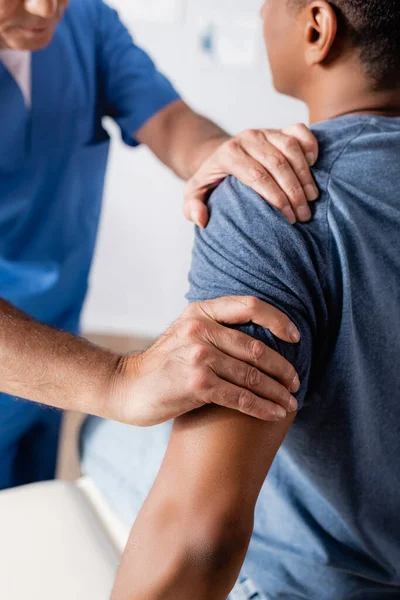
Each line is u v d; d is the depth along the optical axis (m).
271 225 0.68
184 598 0.64
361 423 0.74
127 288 3.14
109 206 3.01
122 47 1.37
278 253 0.67
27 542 0.95
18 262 1.30
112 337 3.18
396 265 0.70
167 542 0.64
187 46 2.80
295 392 0.69
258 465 0.67
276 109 2.89
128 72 1.37
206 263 0.71
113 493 1.09
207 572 0.64
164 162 1.40
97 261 3.10
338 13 0.71
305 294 0.67
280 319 0.65
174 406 0.68
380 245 0.69
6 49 1.17
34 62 1.23
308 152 0.71
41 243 1.32
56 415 1.48
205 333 0.66
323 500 0.80
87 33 1.32
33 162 1.27
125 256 3.09
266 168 0.72
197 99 2.88
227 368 0.65
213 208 0.74
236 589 0.88
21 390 0.85
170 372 0.68
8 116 1.22
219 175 0.83
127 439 1.11
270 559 0.86
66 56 1.28
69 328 1.45
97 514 1.06
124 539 1.01
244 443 0.66
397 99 0.75
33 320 0.89
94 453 1.16
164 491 0.67
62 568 0.92
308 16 0.73
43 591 0.88
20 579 0.89
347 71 0.74
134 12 2.76
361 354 0.71
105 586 0.90
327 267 0.68
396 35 0.70
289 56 0.78
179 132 1.37
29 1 1.00
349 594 0.86
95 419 1.21
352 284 0.68
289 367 0.66
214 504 0.65
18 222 1.28
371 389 0.73
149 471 1.05
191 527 0.64
